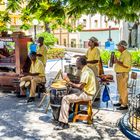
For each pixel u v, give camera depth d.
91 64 8.49
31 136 6.11
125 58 7.84
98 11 6.21
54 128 6.46
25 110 7.95
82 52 30.67
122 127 6.43
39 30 25.38
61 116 6.51
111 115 7.47
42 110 7.95
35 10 6.46
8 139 5.95
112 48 15.60
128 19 7.10
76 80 7.79
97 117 7.31
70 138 6.00
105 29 34.38
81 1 5.67
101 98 8.86
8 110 7.95
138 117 6.76
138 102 7.66
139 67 16.64
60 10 6.12
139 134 6.02
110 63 8.11
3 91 10.02
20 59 9.61
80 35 40.22
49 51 19.39
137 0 5.35
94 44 8.55
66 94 6.71
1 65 9.91
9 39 9.66
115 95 9.63
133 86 9.06
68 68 8.93
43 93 9.27
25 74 9.43
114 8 5.70
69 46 42.75
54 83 7.04
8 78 9.83
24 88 9.26
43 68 9.04
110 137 6.08
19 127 6.63
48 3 6.34
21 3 7.80
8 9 8.07
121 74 7.90
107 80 8.06
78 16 6.78
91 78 6.66
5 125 6.77
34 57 8.91
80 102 6.81
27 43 9.85
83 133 6.26
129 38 28.48
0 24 11.27
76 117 6.89
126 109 7.96
